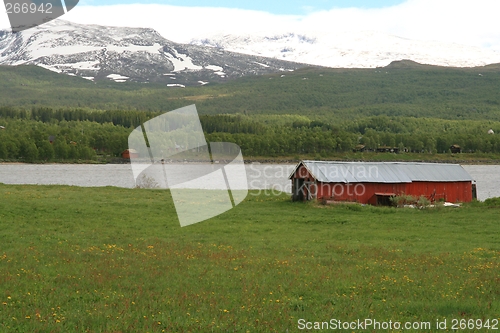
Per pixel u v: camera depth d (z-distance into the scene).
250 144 194.00
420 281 21.31
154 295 18.08
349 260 25.59
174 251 27.30
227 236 33.28
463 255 27.44
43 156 169.88
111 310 16.00
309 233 34.91
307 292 19.12
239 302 17.59
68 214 39.50
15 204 41.78
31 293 18.05
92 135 189.50
